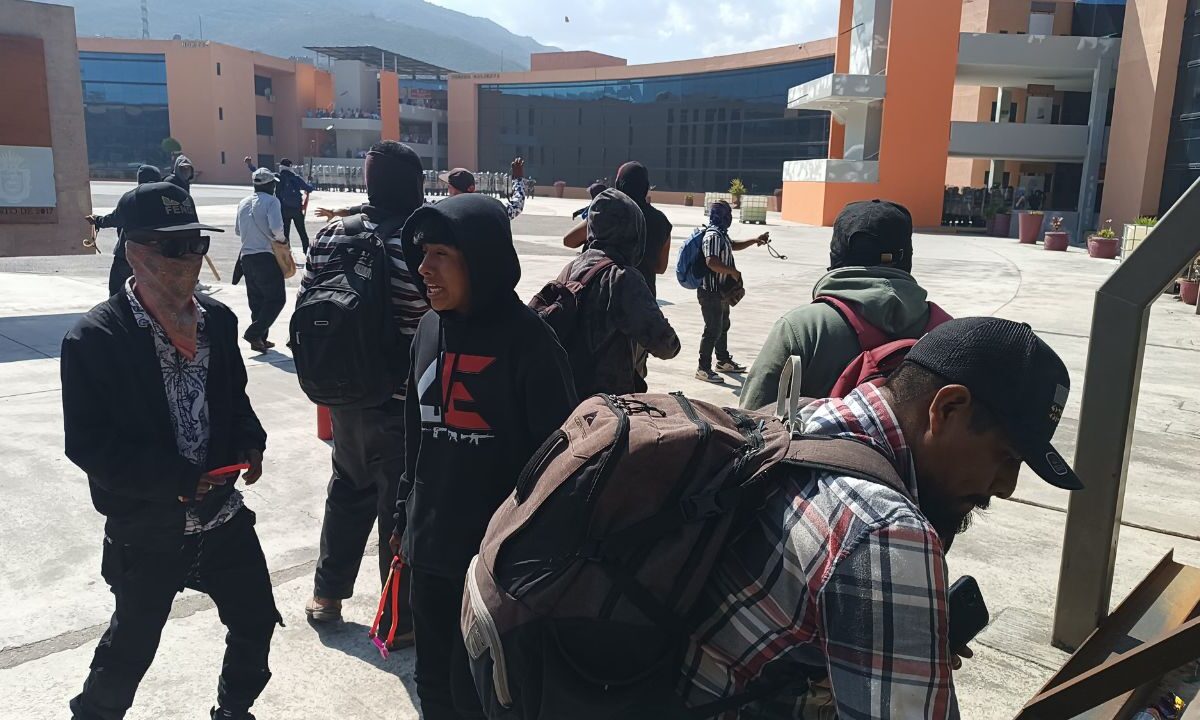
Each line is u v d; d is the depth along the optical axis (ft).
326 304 9.32
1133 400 9.61
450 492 7.26
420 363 7.55
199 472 7.41
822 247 72.79
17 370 23.43
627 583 4.32
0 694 9.43
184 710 9.30
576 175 231.30
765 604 4.09
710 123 201.57
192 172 37.19
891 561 3.65
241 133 231.71
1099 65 96.89
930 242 82.94
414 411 7.80
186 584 8.25
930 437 4.19
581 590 4.42
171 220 7.32
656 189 213.87
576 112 227.40
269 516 14.55
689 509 4.23
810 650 4.13
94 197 112.27
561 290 10.34
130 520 7.46
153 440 7.47
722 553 4.27
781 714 4.35
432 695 7.63
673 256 61.36
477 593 4.99
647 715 4.41
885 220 8.31
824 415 4.46
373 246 9.77
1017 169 113.19
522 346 7.17
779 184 189.98
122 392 7.30
